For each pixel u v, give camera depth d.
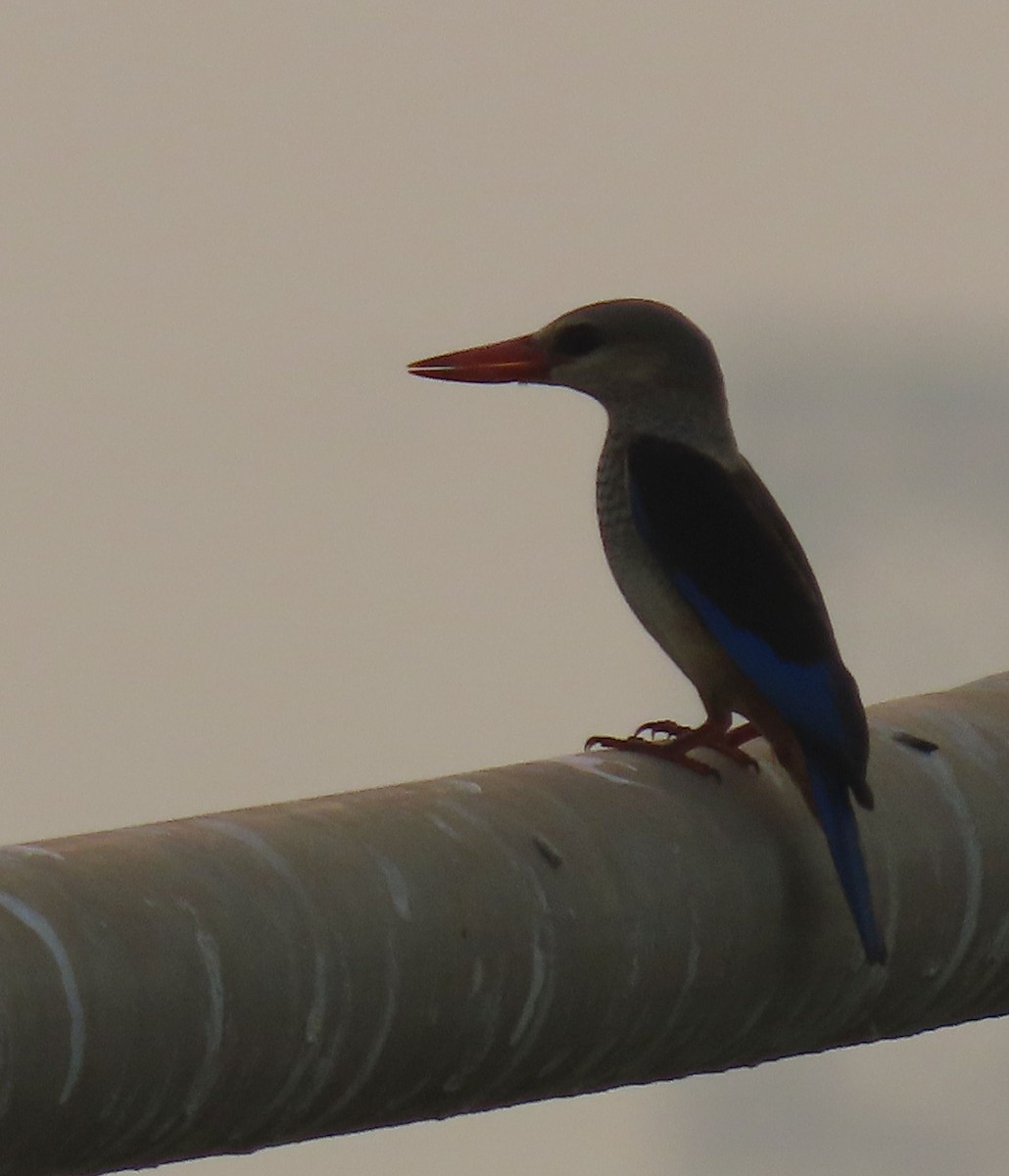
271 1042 5.68
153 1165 5.75
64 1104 5.29
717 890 6.71
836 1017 7.18
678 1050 6.82
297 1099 5.84
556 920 6.26
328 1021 5.78
